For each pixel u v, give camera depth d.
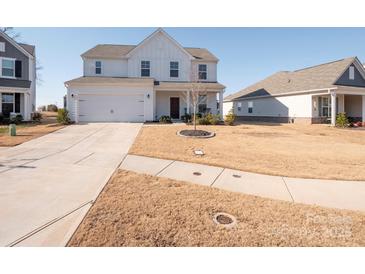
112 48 23.70
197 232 3.88
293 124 21.86
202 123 18.39
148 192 5.34
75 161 7.93
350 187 6.20
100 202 4.71
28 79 22.19
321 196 5.59
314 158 9.20
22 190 5.29
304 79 24.36
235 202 5.04
